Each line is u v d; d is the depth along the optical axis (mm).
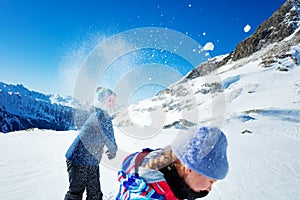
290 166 5719
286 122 20766
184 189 1041
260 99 33406
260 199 3721
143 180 1096
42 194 4148
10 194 4145
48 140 11742
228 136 13492
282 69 47250
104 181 4715
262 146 9430
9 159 6996
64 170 5805
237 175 4934
